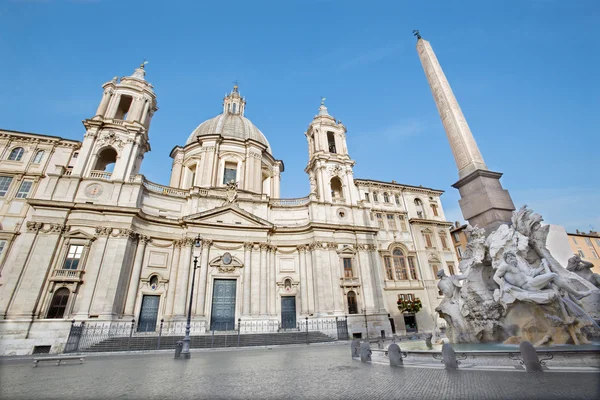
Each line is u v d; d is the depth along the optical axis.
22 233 23.84
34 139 27.47
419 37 18.39
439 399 4.86
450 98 15.70
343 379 7.36
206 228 29.23
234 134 39.47
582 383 5.18
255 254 29.88
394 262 33.72
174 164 39.03
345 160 37.16
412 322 31.69
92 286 22.88
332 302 28.86
